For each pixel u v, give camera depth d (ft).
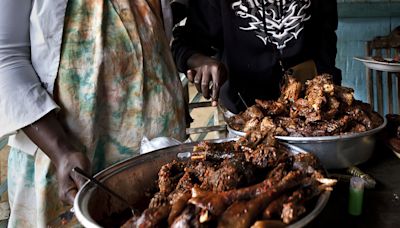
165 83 3.57
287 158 2.53
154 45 3.47
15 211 3.46
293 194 2.10
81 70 3.13
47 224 3.25
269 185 2.13
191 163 2.70
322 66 5.27
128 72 3.28
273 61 4.88
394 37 10.53
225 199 2.03
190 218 1.96
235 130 3.52
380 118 3.69
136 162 2.74
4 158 5.79
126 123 3.37
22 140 3.21
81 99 3.14
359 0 10.91
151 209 2.09
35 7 2.97
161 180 2.55
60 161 2.77
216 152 2.72
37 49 3.03
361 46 11.21
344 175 3.13
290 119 3.43
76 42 3.09
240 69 5.02
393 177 3.18
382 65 9.59
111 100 3.26
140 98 3.35
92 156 3.27
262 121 3.42
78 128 3.16
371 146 3.42
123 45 3.24
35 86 2.95
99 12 3.12
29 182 3.39
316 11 5.12
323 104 3.35
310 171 2.37
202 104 5.55
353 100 3.55
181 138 3.76
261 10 4.78
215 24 5.05
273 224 1.93
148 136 3.47
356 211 2.64
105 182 2.48
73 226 3.33
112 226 2.35
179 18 4.99
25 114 2.84
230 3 4.83
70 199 2.66
